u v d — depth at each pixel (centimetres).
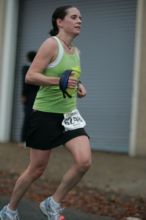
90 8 3206
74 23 1342
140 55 2895
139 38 2905
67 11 1348
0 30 3503
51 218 1356
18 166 2569
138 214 1780
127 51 3042
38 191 2078
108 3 3130
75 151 1307
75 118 1341
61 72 1334
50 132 1337
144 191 2116
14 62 3512
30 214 1694
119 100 3069
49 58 1321
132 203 1930
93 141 3175
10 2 3488
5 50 3491
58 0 3359
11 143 3388
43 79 1298
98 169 2494
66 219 1673
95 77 3175
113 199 1972
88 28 3209
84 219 1680
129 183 2242
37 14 3456
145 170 2489
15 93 3525
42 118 1341
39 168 1381
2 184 2186
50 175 2370
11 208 1417
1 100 3500
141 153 2873
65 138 1328
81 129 1339
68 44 1356
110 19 3122
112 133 3100
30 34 3488
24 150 3000
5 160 2697
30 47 3484
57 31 1373
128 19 3042
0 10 3506
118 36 3081
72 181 1328
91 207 1862
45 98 1338
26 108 2916
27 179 1390
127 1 3047
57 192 1355
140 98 2884
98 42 3170
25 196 1978
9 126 3512
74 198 1984
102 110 3144
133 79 2939
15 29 3503
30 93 2853
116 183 2244
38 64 1318
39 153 1362
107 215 1761
